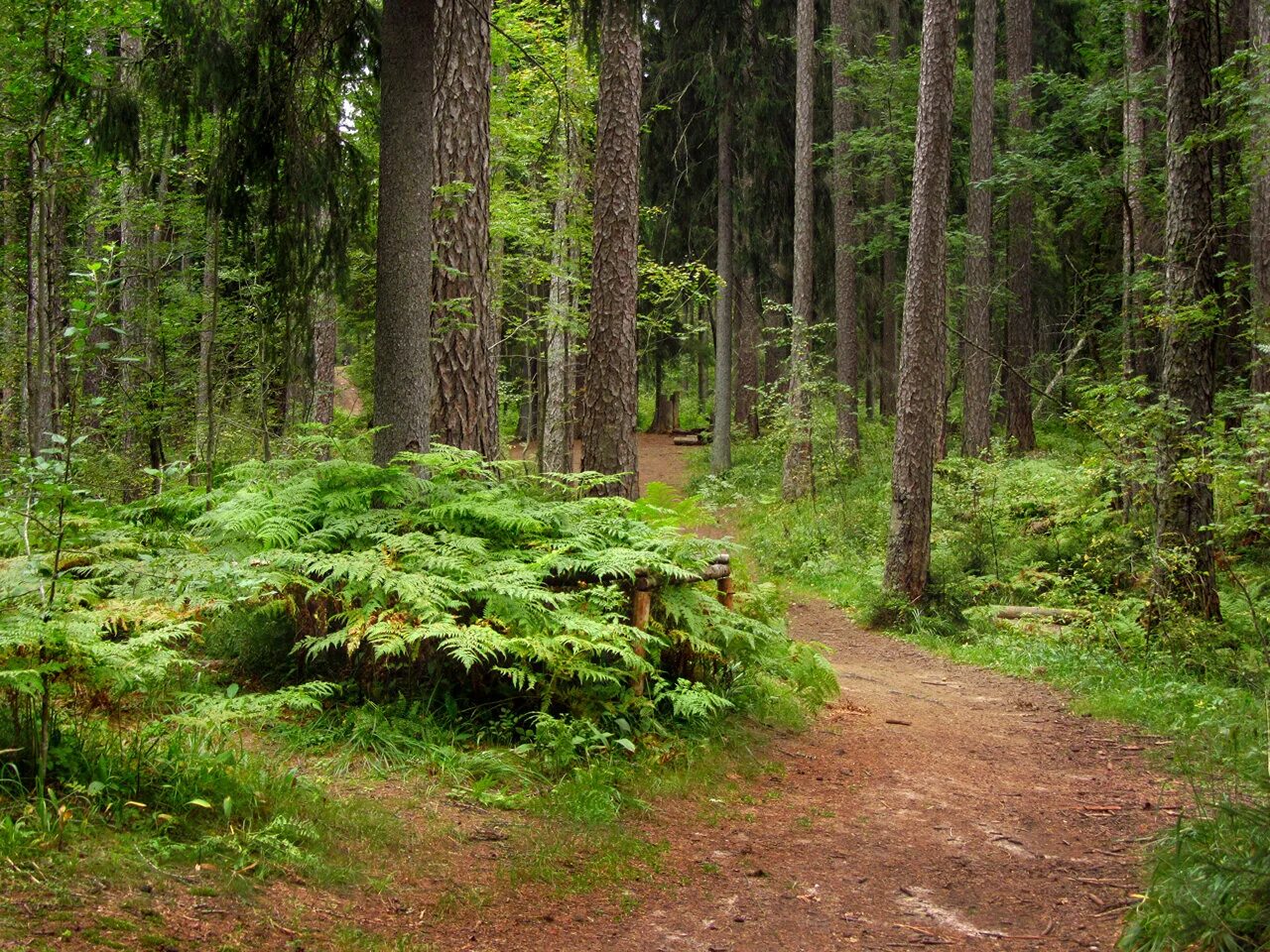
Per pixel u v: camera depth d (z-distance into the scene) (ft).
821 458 70.69
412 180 22.25
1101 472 40.06
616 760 18.20
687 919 13.14
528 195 53.93
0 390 48.91
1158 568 33.78
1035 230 82.58
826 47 76.69
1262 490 28.30
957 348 88.07
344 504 20.59
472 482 22.40
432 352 28.07
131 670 12.72
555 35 48.21
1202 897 11.44
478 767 16.60
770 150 80.53
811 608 48.47
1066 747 24.59
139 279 36.04
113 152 24.32
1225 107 39.22
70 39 32.50
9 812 10.78
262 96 22.30
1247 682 28.58
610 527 22.13
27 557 13.37
